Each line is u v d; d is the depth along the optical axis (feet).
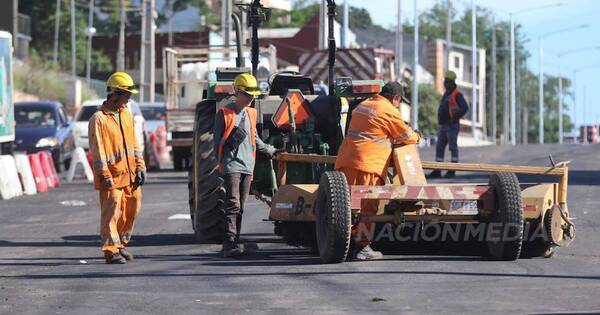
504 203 88.58
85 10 634.43
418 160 92.43
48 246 109.40
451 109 183.62
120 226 97.04
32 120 247.91
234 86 98.43
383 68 339.77
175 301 74.43
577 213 128.67
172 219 132.87
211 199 104.99
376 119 91.86
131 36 644.69
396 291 76.33
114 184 95.04
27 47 491.31
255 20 113.80
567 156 254.47
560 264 89.35
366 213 89.35
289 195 94.73
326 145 105.09
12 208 151.84
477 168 94.94
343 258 89.61
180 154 247.70
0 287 82.43
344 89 105.50
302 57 302.25
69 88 431.02
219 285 81.00
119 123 95.76
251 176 98.43
